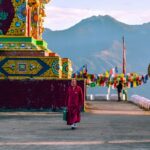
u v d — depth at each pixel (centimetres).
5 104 3353
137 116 3022
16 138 1825
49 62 3497
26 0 3716
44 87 3356
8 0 3706
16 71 3494
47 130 2120
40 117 2888
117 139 1802
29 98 3356
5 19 3694
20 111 3347
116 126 2320
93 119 2745
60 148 1564
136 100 4600
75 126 2197
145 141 1745
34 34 4188
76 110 2191
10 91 3356
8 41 3666
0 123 2456
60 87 3344
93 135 1933
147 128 2225
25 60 3497
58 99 3347
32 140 1766
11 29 3694
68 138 1830
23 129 2158
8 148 1560
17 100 3356
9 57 3500
